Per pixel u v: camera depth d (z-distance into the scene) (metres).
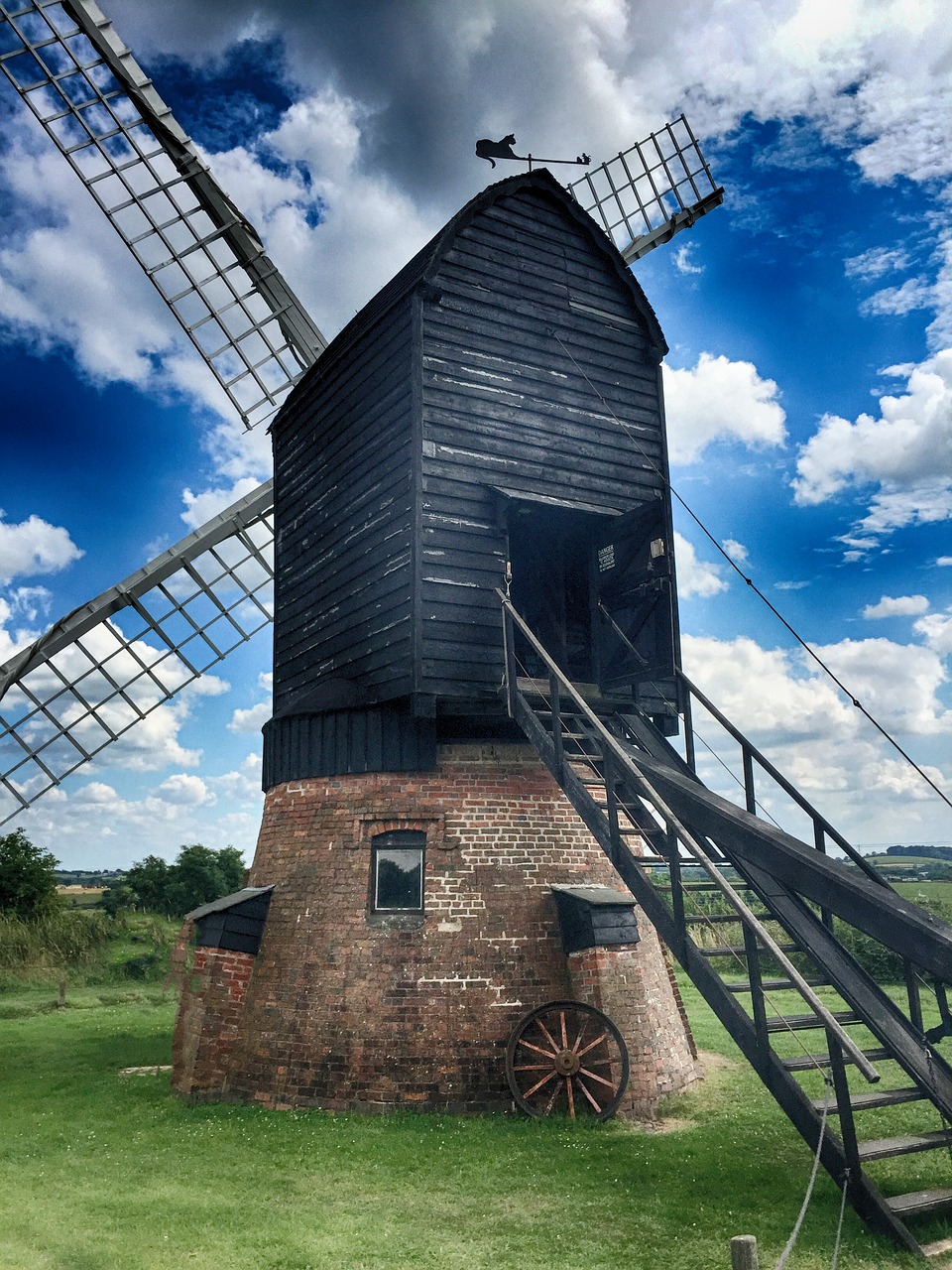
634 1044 10.76
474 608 11.81
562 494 12.85
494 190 12.98
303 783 13.15
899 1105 11.22
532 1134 9.88
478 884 11.77
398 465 12.30
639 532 12.55
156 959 32.28
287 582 15.83
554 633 14.22
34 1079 13.71
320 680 13.91
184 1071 11.91
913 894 30.31
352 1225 7.63
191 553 19.30
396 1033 11.03
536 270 13.43
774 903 8.99
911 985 8.12
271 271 19.44
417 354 12.11
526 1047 10.87
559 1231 7.45
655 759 11.14
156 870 44.16
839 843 9.59
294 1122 10.48
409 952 11.44
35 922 33.19
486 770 12.45
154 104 18.77
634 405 13.95
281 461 16.73
